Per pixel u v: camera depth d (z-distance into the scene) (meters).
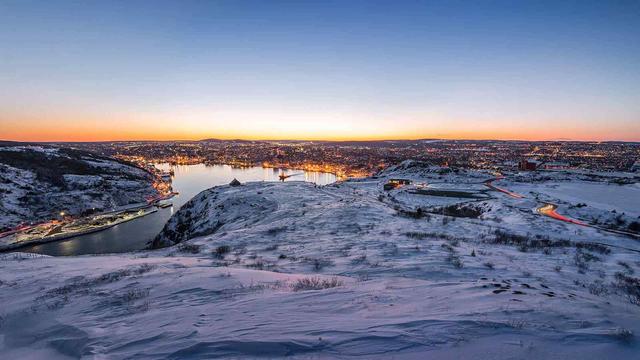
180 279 8.60
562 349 3.67
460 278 9.55
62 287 8.71
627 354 3.55
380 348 3.84
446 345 3.84
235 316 5.36
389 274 9.96
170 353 4.05
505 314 4.83
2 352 5.06
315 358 3.69
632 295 8.61
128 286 8.21
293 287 7.58
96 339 4.87
